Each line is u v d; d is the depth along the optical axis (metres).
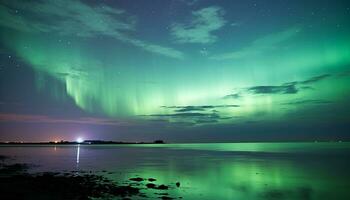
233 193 17.77
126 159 50.91
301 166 34.06
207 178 24.31
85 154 70.62
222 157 56.72
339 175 25.69
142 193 16.55
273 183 21.67
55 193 15.48
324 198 16.34
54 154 67.81
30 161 42.31
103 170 30.14
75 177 22.45
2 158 48.31
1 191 15.60
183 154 73.75
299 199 16.16
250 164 38.16
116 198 14.89
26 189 16.36
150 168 32.91
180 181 22.41
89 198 14.73
